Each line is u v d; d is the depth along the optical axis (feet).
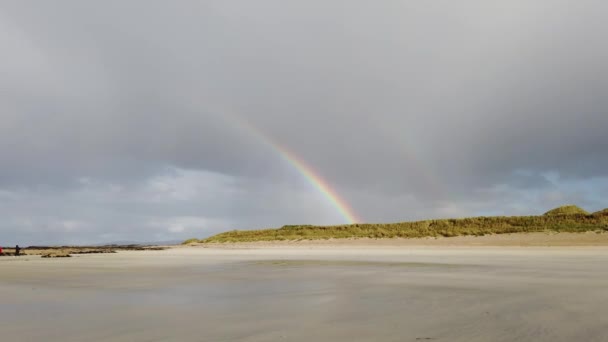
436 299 34.01
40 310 31.76
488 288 40.16
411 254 110.63
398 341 20.85
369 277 53.06
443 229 210.38
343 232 235.40
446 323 24.80
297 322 26.07
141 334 23.53
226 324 25.86
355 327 24.26
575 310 28.22
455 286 42.24
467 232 194.08
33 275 62.28
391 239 195.00
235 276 58.49
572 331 22.27
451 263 74.38
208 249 197.06
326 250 154.30
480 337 21.31
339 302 33.76
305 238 231.50
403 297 35.50
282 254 124.77
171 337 22.67
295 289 42.96
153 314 29.71
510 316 26.48
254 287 45.37
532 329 22.84
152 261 98.02
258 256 115.44
